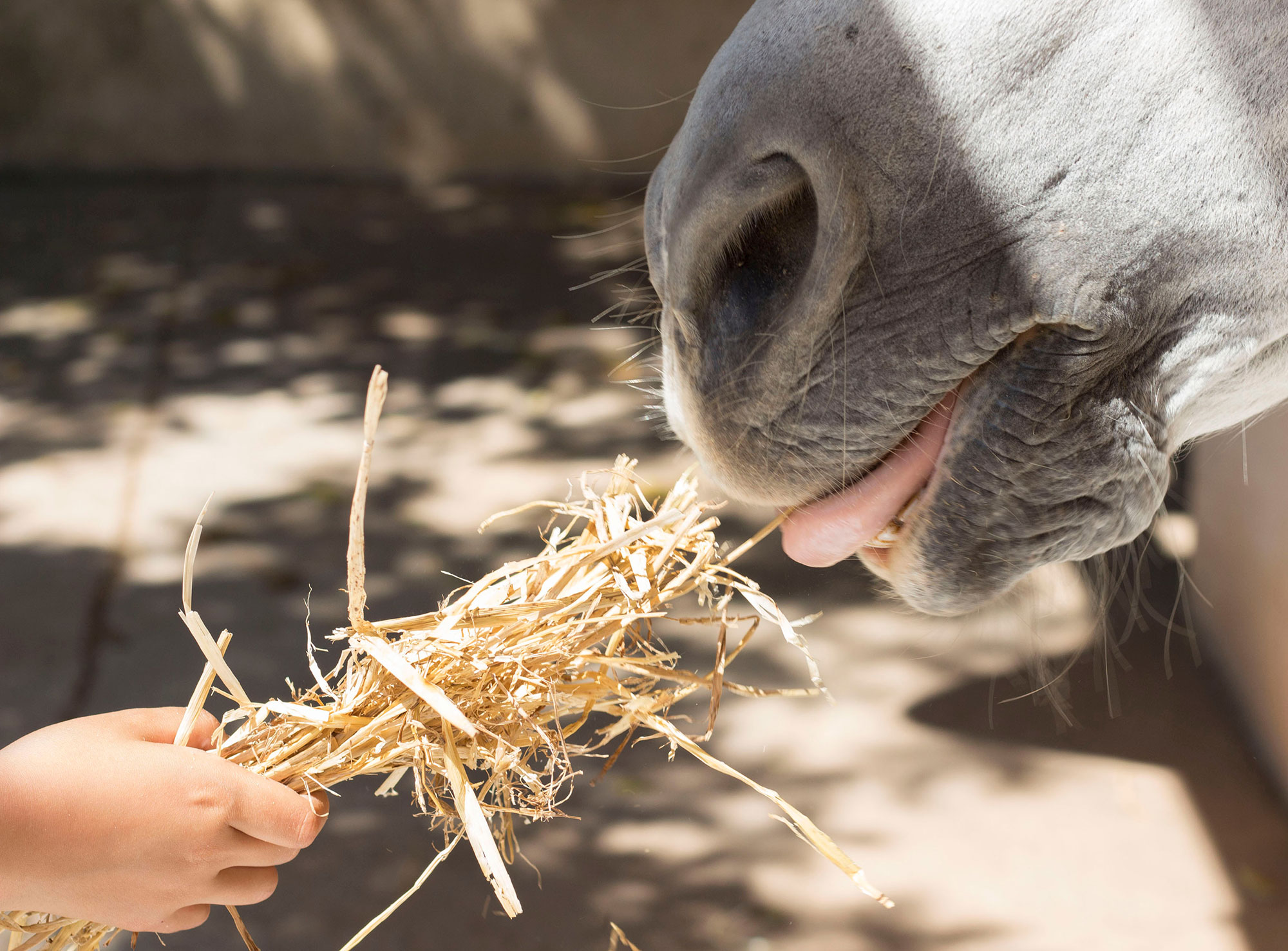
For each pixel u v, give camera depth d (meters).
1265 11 1.32
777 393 1.40
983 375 1.40
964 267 1.35
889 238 1.34
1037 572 2.65
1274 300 1.42
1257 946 2.67
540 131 8.17
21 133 8.28
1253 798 3.12
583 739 3.35
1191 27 1.32
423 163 8.30
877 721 3.42
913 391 1.39
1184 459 4.60
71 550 4.24
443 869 2.91
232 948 2.66
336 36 8.07
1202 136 1.34
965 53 1.30
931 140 1.30
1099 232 1.35
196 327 6.15
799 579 4.00
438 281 6.70
